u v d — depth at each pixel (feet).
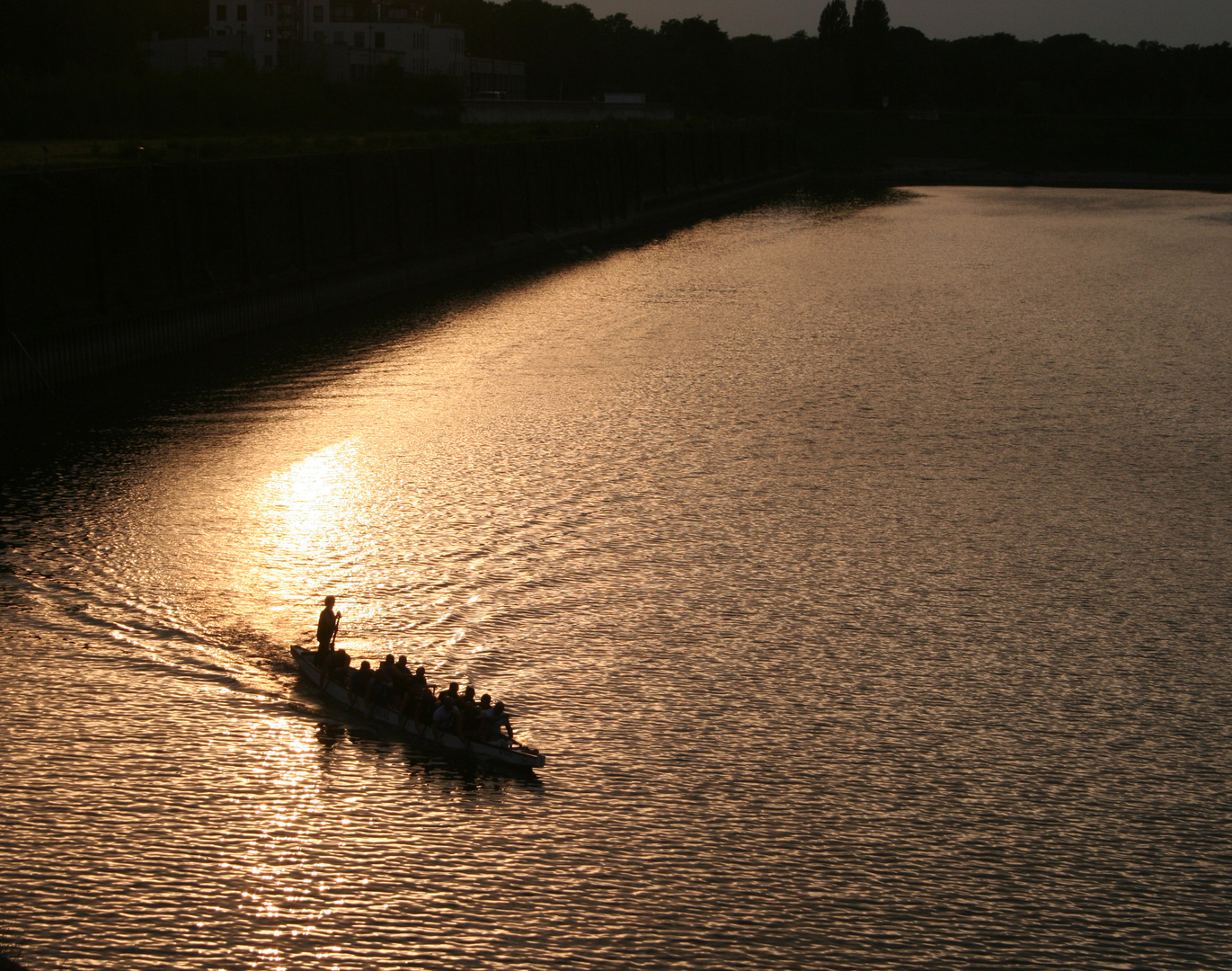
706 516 226.79
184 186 344.28
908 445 272.92
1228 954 118.01
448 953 113.39
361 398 298.15
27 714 149.69
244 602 183.83
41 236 288.71
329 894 120.47
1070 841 134.51
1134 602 195.00
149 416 276.21
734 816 136.77
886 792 142.41
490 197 542.98
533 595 191.21
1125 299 460.55
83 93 494.59
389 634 176.24
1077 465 261.24
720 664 171.53
